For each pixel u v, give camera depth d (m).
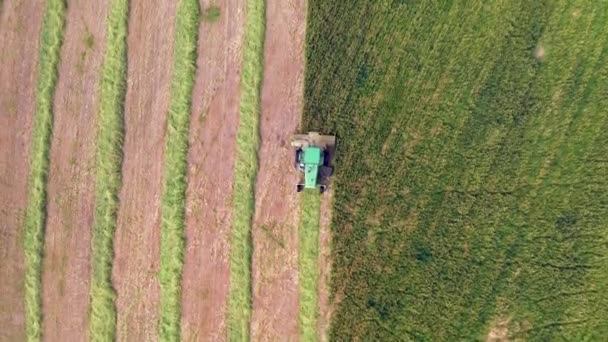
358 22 20.19
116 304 20.61
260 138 20.34
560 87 19.17
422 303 19.28
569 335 18.61
